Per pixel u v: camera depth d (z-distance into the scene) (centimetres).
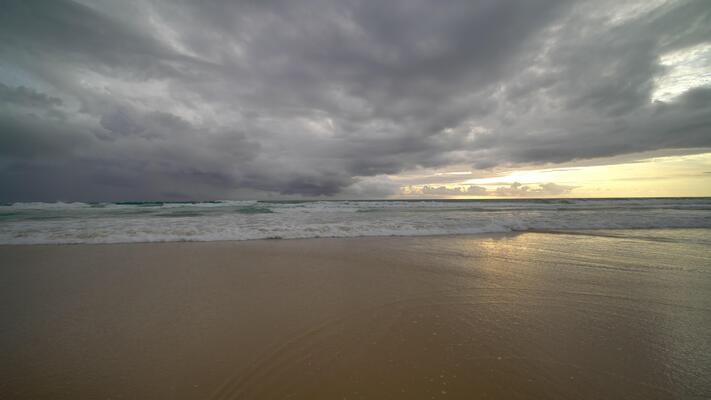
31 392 244
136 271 599
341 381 255
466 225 1206
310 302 439
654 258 700
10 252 762
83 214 1677
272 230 1069
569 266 634
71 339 333
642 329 350
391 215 1684
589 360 285
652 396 233
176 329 356
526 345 313
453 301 439
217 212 1895
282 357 294
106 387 250
